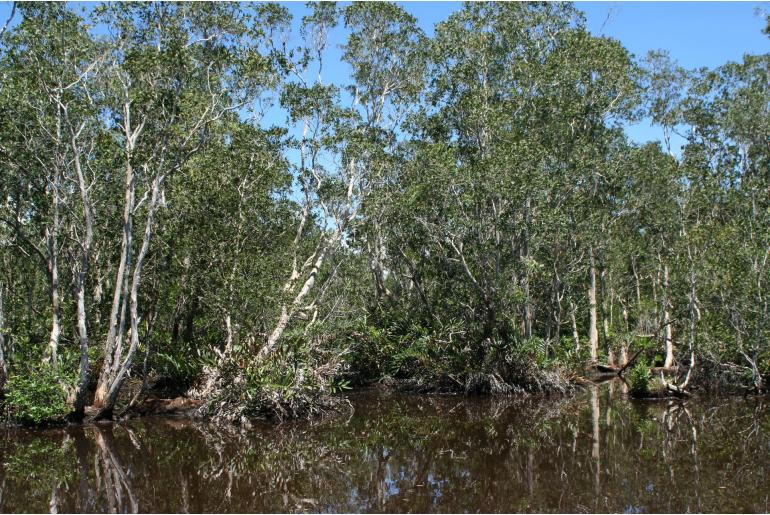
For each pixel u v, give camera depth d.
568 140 25.19
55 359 16.89
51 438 15.66
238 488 11.76
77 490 11.47
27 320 20.73
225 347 20.41
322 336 20.95
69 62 16.31
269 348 19.48
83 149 18.28
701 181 25.62
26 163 17.06
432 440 16.00
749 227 22.53
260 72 17.48
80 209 19.17
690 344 21.31
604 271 32.19
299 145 22.92
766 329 21.11
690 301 21.84
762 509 10.05
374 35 25.75
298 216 24.52
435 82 25.70
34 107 16.02
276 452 14.68
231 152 20.33
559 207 24.03
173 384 20.73
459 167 23.00
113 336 17.73
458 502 10.87
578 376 25.23
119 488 11.63
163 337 21.62
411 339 25.56
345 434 16.80
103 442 15.24
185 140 16.94
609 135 26.72
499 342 23.47
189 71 17.14
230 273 20.20
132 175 17.11
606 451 14.28
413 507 10.62
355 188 25.09
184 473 12.75
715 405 20.22
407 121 26.31
